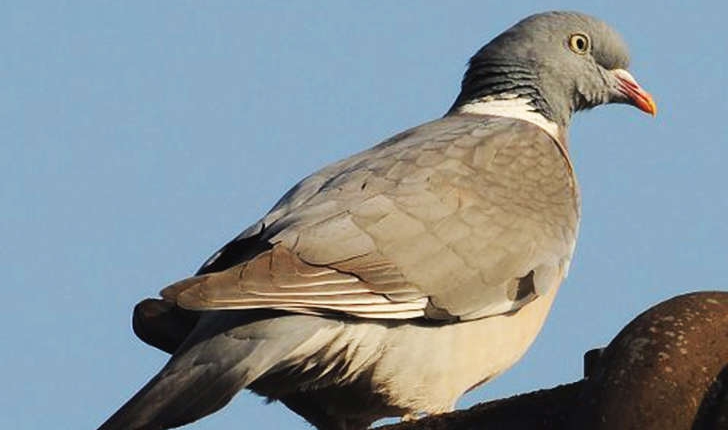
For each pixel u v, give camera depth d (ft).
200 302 32.76
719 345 24.02
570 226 42.47
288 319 34.88
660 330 24.11
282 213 38.58
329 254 36.47
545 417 26.99
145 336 37.42
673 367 23.73
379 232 37.78
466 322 38.78
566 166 44.50
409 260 37.76
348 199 38.55
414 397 38.47
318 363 36.42
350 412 39.52
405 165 40.65
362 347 36.81
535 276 40.22
